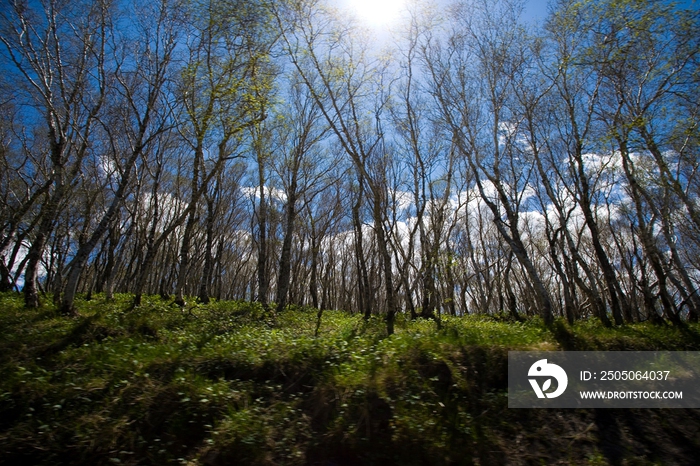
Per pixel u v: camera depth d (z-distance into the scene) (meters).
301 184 26.77
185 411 6.49
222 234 33.78
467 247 35.84
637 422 7.69
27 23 13.39
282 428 6.39
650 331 12.90
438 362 8.38
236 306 19.47
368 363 7.95
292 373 8.00
